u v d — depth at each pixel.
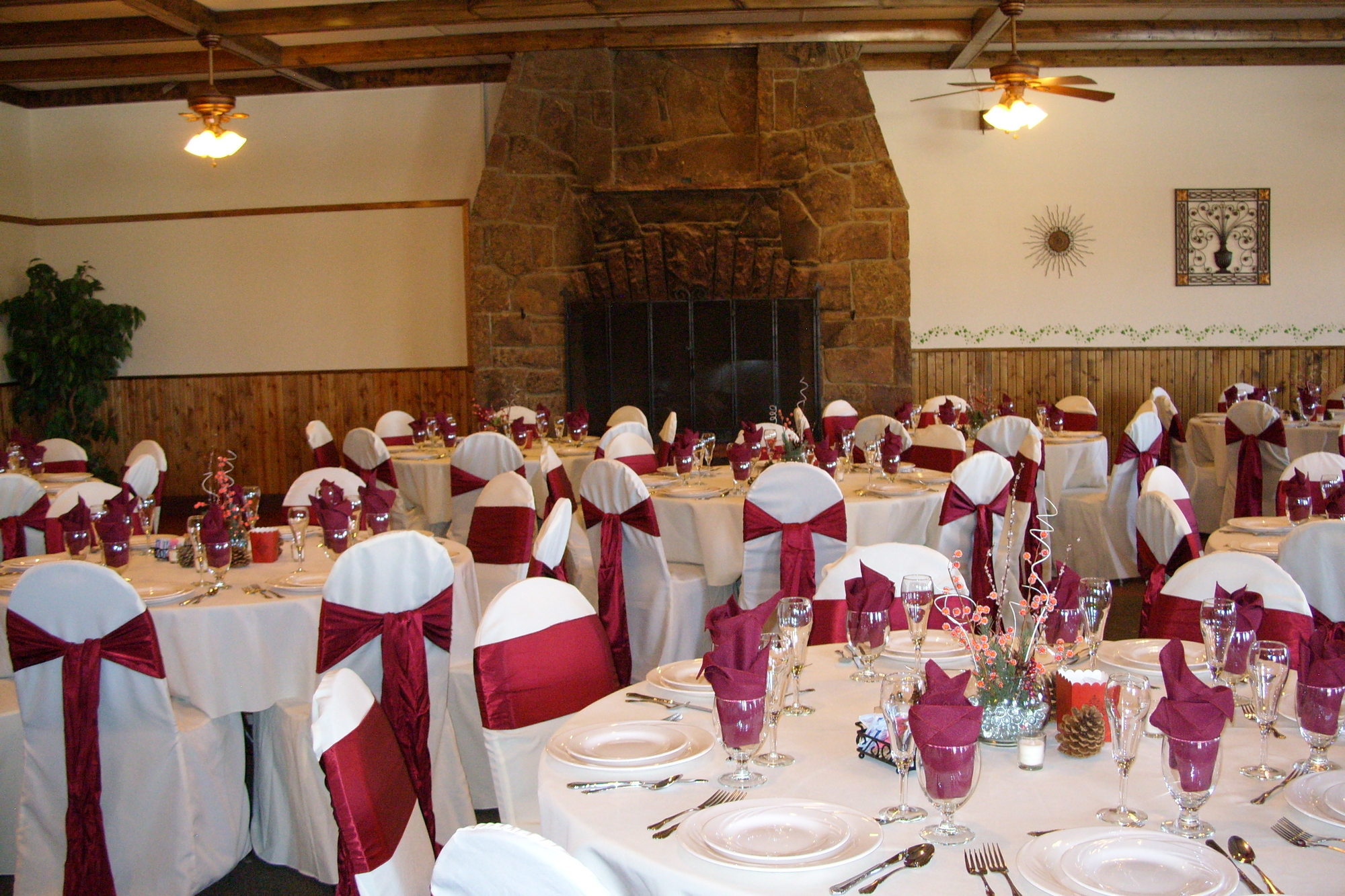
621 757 1.80
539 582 2.46
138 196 9.76
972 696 1.81
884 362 8.71
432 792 2.93
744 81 8.81
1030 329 9.35
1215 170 9.20
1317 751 1.68
